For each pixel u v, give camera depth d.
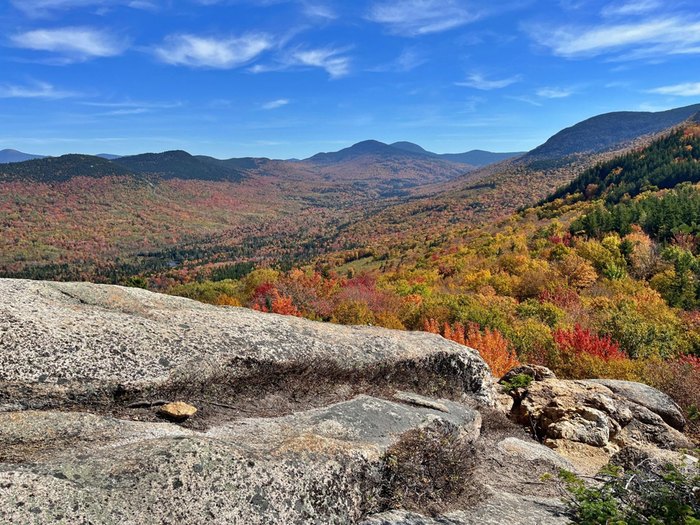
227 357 4.96
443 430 5.00
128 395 4.22
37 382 3.86
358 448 3.98
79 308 5.02
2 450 3.27
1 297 4.74
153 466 3.06
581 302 30.89
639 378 13.98
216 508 2.96
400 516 3.80
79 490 2.73
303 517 3.24
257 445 3.83
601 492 4.08
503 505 4.35
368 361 6.10
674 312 28.58
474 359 7.41
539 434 7.79
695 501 3.99
